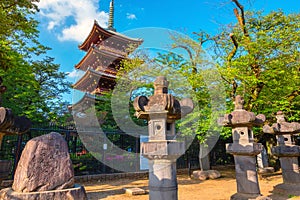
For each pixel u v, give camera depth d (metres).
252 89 6.71
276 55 6.23
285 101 6.38
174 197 2.29
